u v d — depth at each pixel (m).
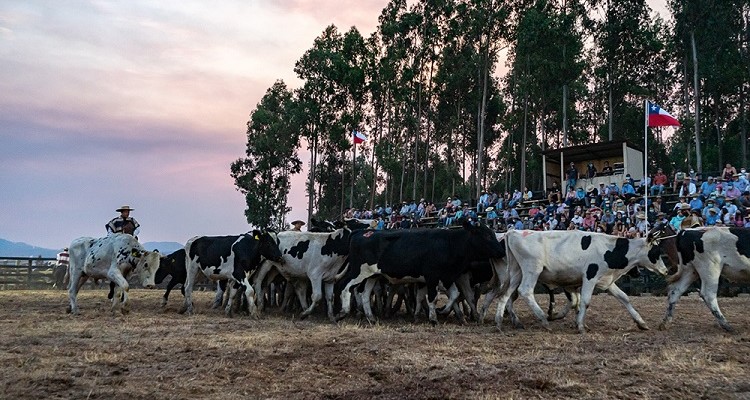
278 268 17.42
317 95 58.41
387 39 57.31
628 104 60.84
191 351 10.80
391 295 17.33
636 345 11.20
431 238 15.18
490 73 59.09
